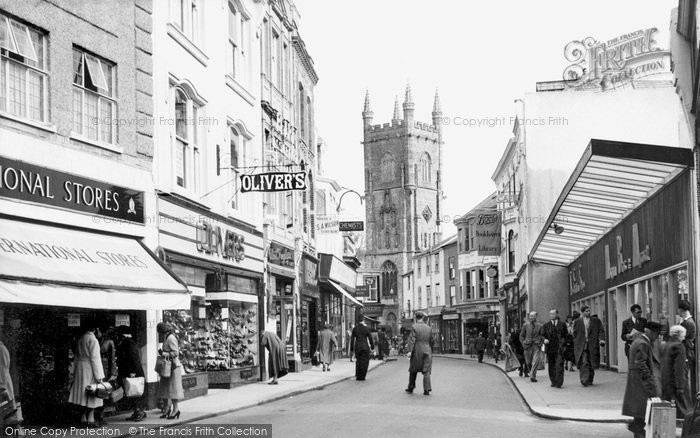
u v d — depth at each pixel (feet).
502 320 204.13
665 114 141.79
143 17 62.08
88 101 55.42
